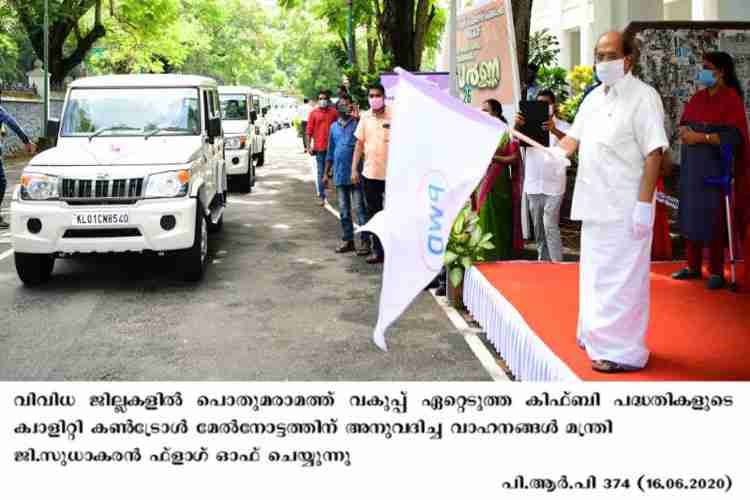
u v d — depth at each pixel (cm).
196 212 888
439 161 418
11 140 3042
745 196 698
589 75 1490
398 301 402
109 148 905
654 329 578
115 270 976
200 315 762
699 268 752
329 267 984
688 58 974
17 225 850
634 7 1413
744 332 568
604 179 477
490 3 1066
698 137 690
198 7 4494
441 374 589
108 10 3791
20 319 750
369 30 3048
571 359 500
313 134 1546
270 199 1708
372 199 995
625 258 475
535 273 752
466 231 788
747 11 1363
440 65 1497
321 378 579
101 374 591
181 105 1018
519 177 859
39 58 3528
